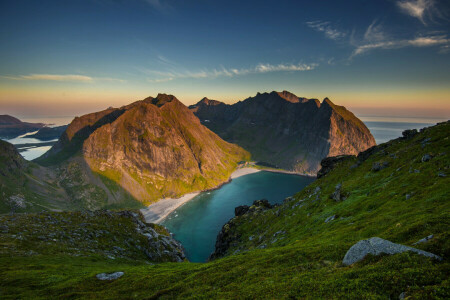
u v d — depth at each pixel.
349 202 66.62
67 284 41.53
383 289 17.62
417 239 24.77
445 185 42.84
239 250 104.00
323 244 38.22
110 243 89.31
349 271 21.50
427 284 16.50
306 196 111.69
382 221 39.00
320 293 20.16
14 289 39.53
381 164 83.25
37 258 56.75
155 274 43.47
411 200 44.88
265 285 26.38
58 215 97.62
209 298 27.67
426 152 66.94
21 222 81.19
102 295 36.50
